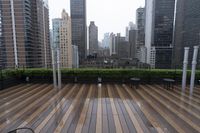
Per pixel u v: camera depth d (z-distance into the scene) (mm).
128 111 3988
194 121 3404
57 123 3307
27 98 5121
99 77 7613
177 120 3451
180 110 4047
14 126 3189
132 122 3355
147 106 4355
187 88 6566
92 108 4203
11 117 3627
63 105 4441
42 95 5480
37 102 4707
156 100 4898
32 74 7750
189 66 7043
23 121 3410
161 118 3557
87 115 3729
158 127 3127
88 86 6992
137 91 6059
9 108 4211
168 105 4430
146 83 7559
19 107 4281
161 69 7688
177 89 6398
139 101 4801
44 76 7797
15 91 6070
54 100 4906
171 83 6984
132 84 7023
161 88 6586
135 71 7508
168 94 5609
